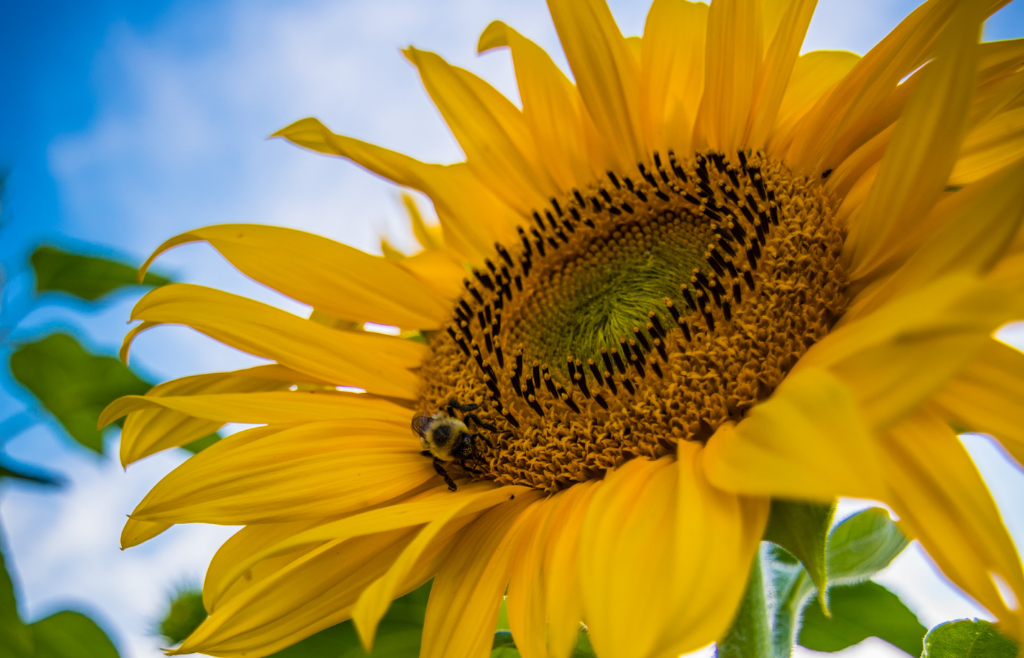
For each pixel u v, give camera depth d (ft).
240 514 0.75
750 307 0.75
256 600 0.72
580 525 0.67
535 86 0.97
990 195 0.57
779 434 0.54
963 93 0.63
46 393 1.11
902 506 0.57
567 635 0.60
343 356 0.89
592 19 0.91
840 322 0.71
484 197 1.00
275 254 0.92
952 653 0.74
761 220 0.79
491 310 0.93
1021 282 0.58
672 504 0.62
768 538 0.62
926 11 0.74
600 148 0.97
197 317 0.84
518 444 0.80
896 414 0.54
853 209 0.77
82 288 1.15
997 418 0.58
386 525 0.68
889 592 0.98
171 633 1.29
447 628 0.70
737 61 0.86
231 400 0.80
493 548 0.73
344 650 0.86
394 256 1.13
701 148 0.92
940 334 0.54
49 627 0.94
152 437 0.87
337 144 0.96
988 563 0.55
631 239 0.92
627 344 0.79
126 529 0.81
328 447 0.80
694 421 0.73
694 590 0.55
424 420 0.79
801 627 1.00
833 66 0.93
